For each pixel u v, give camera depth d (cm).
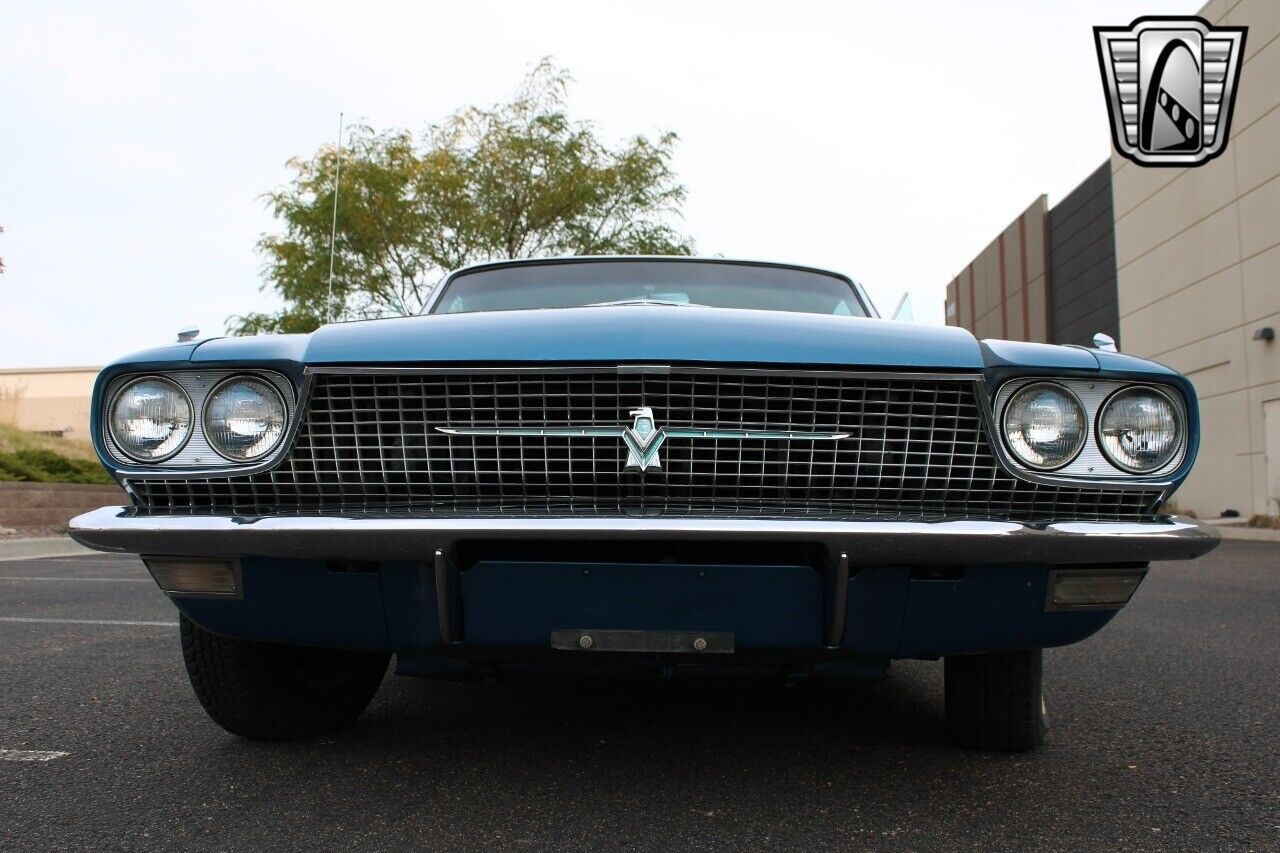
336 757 256
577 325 213
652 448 206
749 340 211
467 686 347
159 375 223
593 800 223
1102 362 216
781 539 198
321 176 1944
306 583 218
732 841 198
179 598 227
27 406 3288
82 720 296
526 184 2045
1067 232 2638
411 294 2041
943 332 223
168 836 200
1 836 200
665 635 208
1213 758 261
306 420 217
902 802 223
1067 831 205
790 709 311
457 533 200
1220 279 1841
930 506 212
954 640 215
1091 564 214
